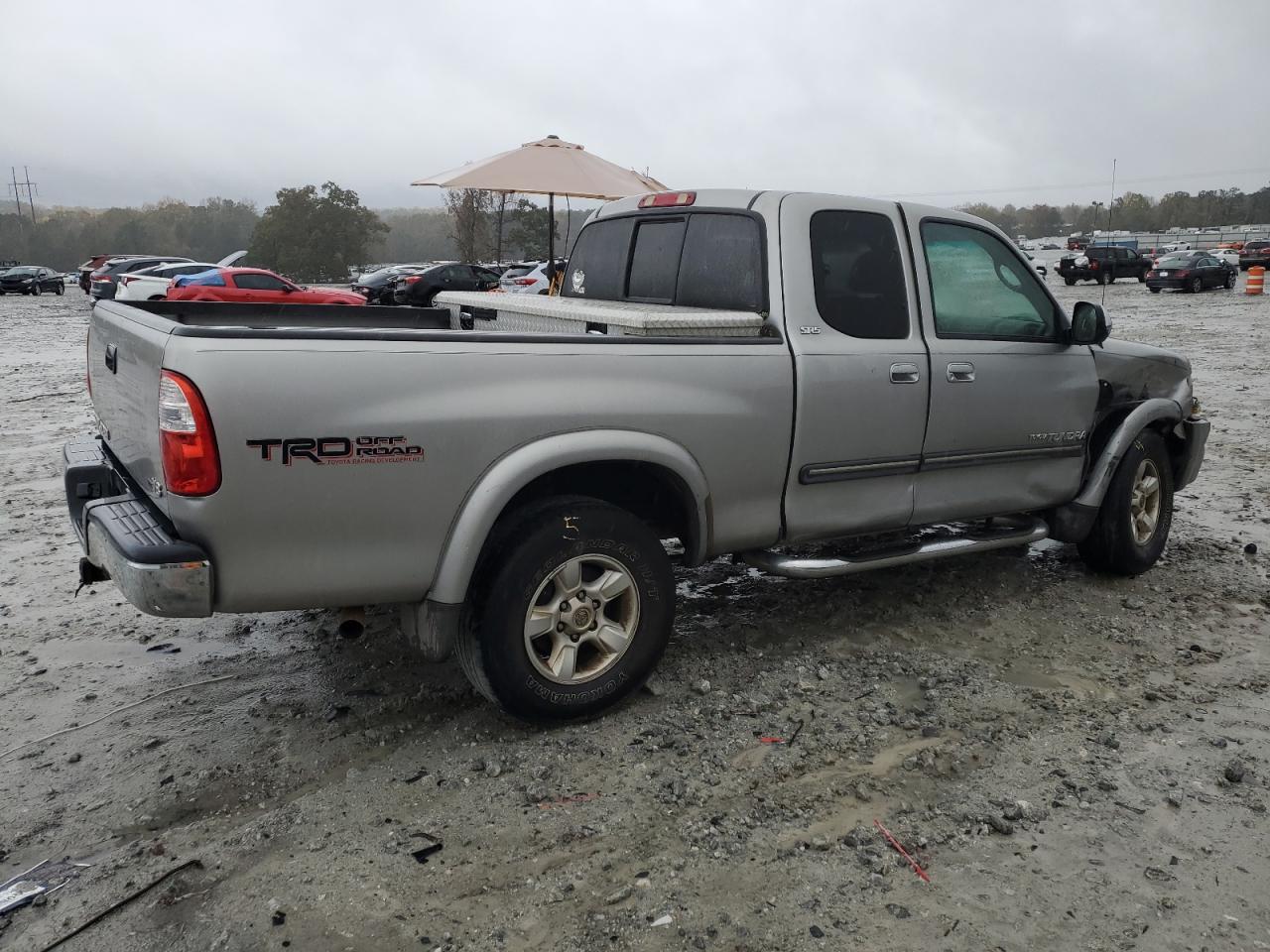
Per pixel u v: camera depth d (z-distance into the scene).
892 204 4.36
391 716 3.75
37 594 5.12
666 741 3.53
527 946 2.52
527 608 3.43
